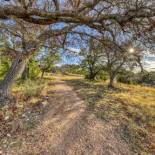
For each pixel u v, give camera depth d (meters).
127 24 4.29
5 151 6.20
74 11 3.78
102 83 30.80
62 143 7.03
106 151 6.69
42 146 6.71
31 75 28.38
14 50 12.76
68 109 11.46
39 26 8.01
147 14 3.59
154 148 7.12
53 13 3.65
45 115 10.01
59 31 8.54
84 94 17.42
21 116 9.47
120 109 12.25
